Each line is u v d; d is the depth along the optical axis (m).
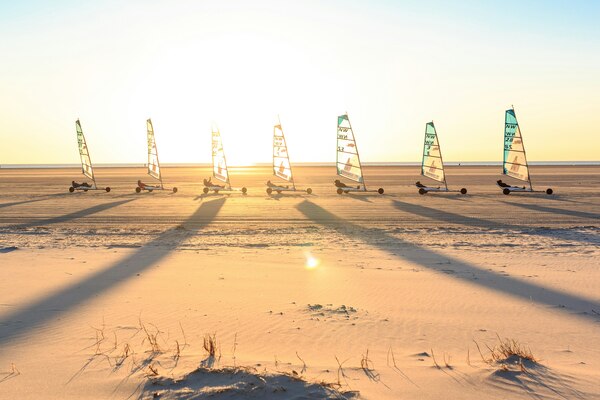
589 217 27.97
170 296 10.69
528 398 5.45
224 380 5.71
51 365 6.50
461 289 11.50
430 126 45.72
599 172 99.19
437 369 6.43
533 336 8.18
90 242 19.41
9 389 5.71
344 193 45.03
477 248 18.00
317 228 23.88
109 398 5.39
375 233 22.20
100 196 42.44
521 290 11.41
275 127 46.16
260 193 45.66
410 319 9.09
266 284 11.95
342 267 14.22
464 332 8.37
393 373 6.26
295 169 141.75
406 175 86.56
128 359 6.70
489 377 6.07
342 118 44.25
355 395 5.45
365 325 8.66
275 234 21.92
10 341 7.61
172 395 5.36
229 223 25.86
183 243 19.17
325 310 9.65
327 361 6.80
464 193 43.34
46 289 11.30
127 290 11.24
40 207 33.50
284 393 5.35
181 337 7.86
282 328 8.43
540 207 33.16
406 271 13.65
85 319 8.90
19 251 16.95
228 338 7.85
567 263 14.93
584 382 5.93
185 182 67.44
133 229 23.55
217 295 10.81
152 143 49.19
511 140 44.53
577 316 9.39
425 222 26.06
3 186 57.66
